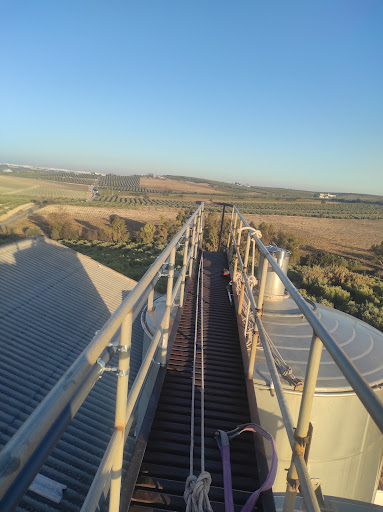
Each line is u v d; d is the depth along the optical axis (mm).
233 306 5488
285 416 1557
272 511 1919
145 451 2436
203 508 1815
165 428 2678
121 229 46406
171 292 3172
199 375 3434
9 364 6352
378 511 2730
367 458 4559
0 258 10641
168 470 2262
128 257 32062
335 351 1011
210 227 44531
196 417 2830
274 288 5902
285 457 4105
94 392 6059
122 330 1305
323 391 4059
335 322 5645
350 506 2746
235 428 2701
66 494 3967
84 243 40438
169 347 3729
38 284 10031
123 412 1355
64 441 4809
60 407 750
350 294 23438
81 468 4426
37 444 660
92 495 1088
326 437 4164
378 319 16484
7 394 5590
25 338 7324
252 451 2490
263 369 4238
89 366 906
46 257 12164
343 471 4367
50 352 7121
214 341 4285
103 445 4957
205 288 6539
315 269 29859
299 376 4164
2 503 572
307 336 5027
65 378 823
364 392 786
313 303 6145
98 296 10742
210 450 2488
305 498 1123
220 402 3070
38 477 4039
